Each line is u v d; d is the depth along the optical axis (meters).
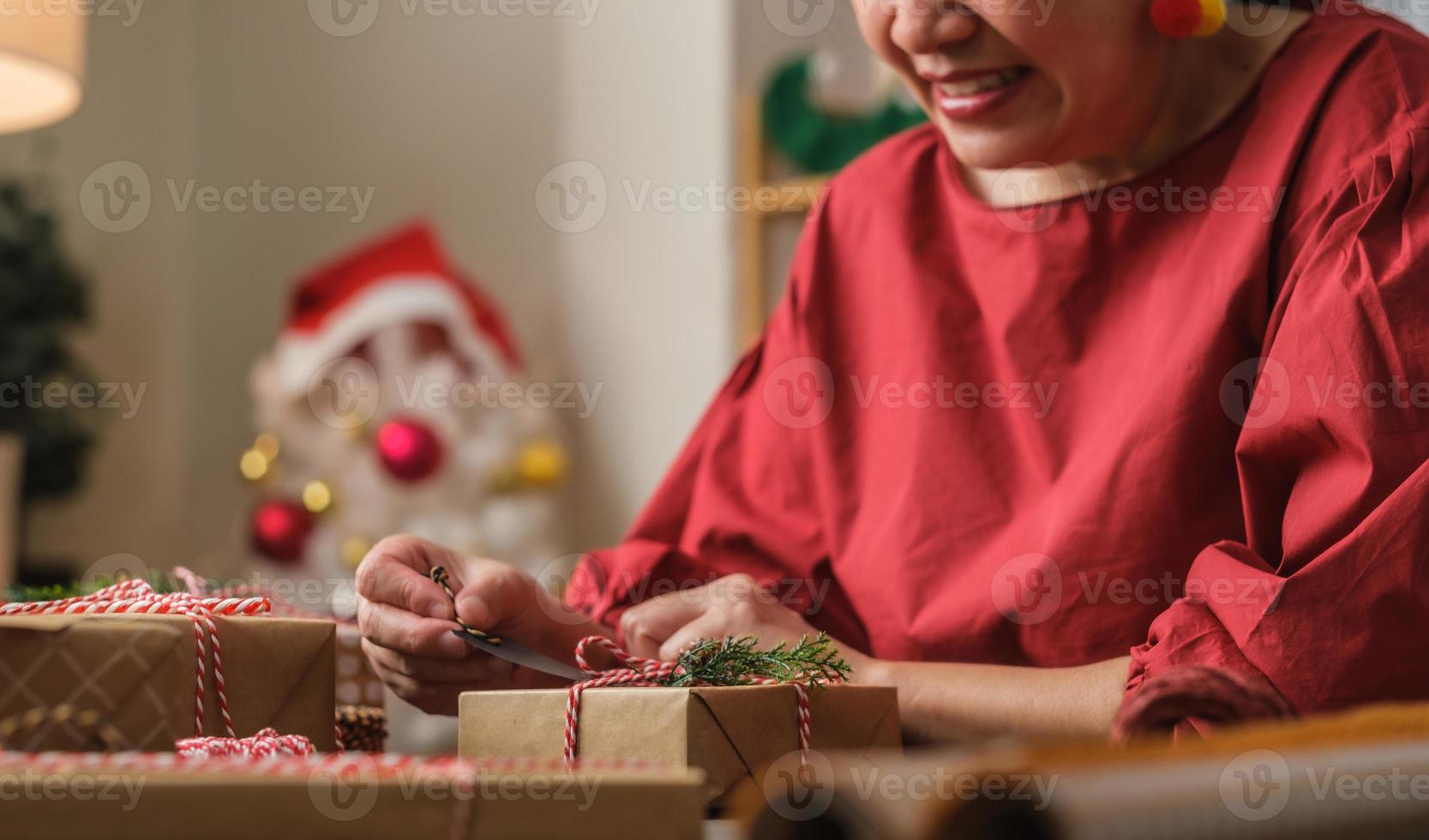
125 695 0.47
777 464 1.06
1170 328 0.85
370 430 2.59
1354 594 0.64
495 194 3.10
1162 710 0.43
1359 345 0.69
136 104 3.42
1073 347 0.92
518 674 0.75
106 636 0.48
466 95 3.16
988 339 0.97
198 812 0.36
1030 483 0.92
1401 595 0.63
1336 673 0.63
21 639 0.47
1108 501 0.84
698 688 0.55
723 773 0.54
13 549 2.82
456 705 0.77
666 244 2.77
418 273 2.74
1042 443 0.91
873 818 0.27
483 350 2.66
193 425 3.45
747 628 0.81
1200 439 0.82
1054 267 0.93
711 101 2.69
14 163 3.23
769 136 2.47
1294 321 0.73
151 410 3.37
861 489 1.02
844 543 1.01
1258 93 0.88
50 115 1.70
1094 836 0.25
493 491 2.61
